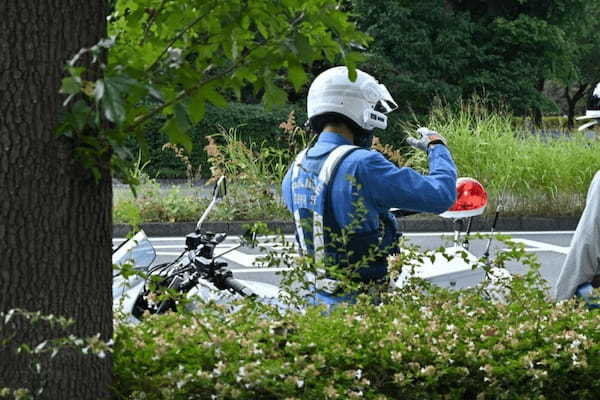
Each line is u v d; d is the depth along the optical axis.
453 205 8.09
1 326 5.18
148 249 8.45
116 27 6.36
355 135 7.83
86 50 4.80
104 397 5.45
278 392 5.25
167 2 6.16
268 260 6.93
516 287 6.98
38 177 5.17
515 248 7.03
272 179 27.16
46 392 5.23
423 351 5.68
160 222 27.67
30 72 5.11
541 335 6.00
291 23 5.56
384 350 5.64
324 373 5.52
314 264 6.84
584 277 7.11
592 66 89.50
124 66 5.34
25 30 5.09
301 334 5.92
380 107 7.89
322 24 5.52
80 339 5.06
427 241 26.73
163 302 8.01
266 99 5.62
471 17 59.00
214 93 5.53
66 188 5.24
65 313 5.27
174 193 28.62
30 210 5.17
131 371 5.56
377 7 54.72
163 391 5.23
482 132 30.36
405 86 53.91
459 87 55.09
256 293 8.17
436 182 7.46
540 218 29.55
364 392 5.48
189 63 5.61
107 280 5.52
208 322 6.12
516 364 5.67
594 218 7.07
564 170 29.67
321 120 7.78
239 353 5.62
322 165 7.56
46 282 5.21
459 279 8.62
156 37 6.23
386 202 7.36
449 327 6.05
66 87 4.74
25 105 5.12
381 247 7.45
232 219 27.70
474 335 6.07
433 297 6.79
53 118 5.16
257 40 5.84
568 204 30.14
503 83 57.09
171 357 5.59
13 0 5.07
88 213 5.35
